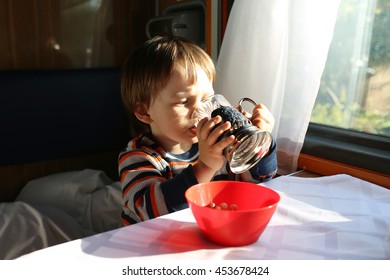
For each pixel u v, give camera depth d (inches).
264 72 50.1
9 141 66.2
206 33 62.1
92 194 66.2
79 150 73.6
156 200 32.0
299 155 51.5
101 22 74.7
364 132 50.6
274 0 48.0
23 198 65.7
